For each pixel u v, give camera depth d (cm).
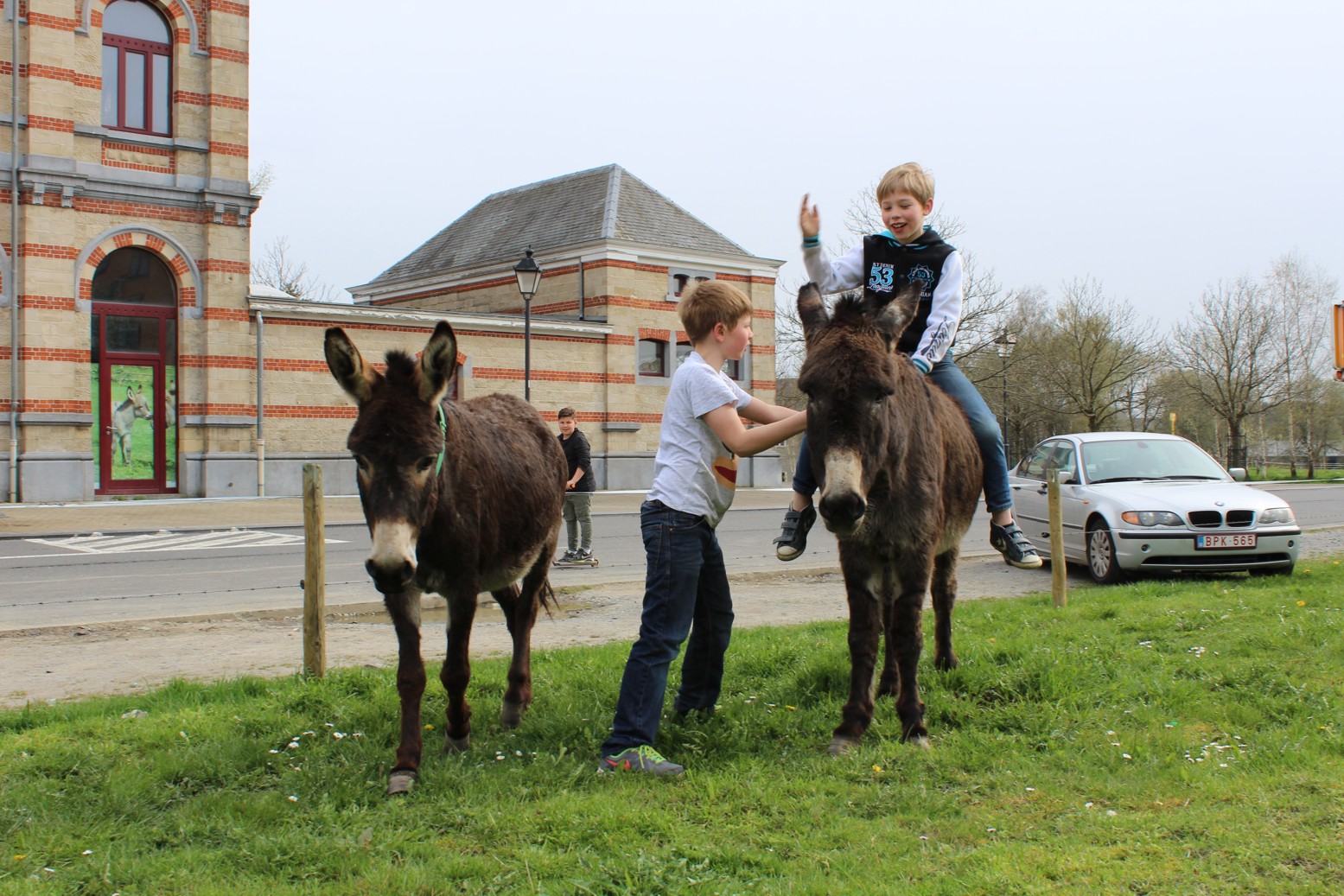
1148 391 6506
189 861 397
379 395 462
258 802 455
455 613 529
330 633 945
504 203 4353
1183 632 818
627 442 3578
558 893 358
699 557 525
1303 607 890
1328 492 3678
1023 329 6294
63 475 2569
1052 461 1462
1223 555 1209
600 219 3669
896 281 623
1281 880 364
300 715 602
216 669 783
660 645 514
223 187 2773
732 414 515
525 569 611
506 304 3950
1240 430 6481
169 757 512
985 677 650
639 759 498
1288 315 6072
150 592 1245
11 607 1127
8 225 2525
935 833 418
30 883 373
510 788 474
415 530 450
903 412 530
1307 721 566
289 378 2883
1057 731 555
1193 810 431
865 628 545
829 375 479
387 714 599
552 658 763
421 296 4316
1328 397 6512
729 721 574
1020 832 418
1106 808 443
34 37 2525
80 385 2595
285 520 2198
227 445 2784
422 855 400
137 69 2723
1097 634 809
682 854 395
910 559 546
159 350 2750
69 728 573
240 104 2797
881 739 539
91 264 2612
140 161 2703
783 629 884
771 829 425
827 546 1788
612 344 3531
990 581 1327
